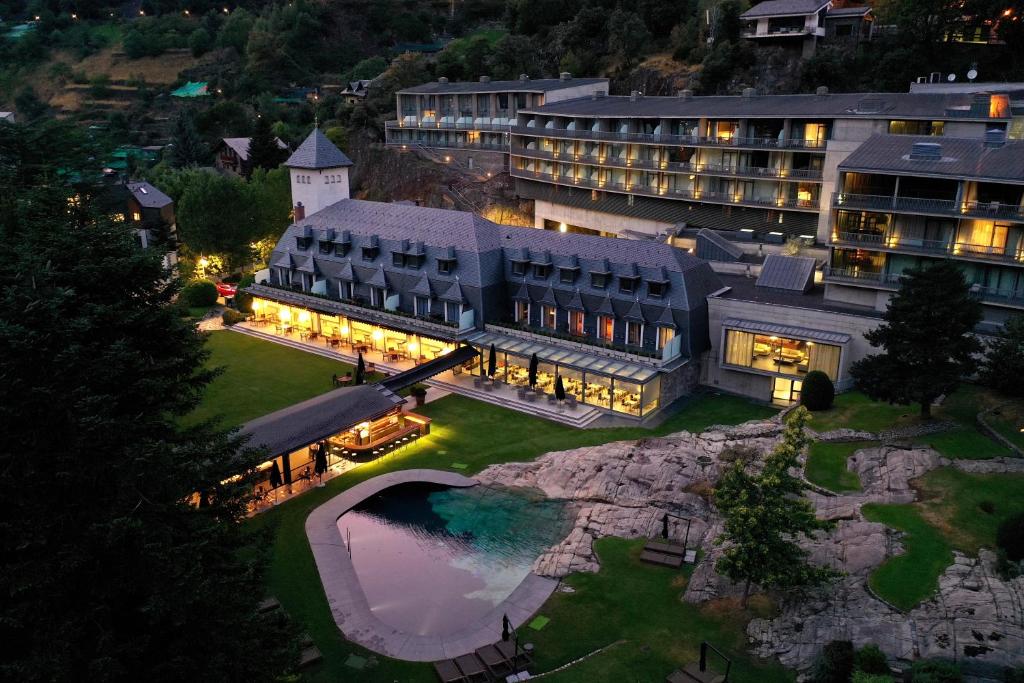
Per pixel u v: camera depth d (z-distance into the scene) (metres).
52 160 81.56
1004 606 36.47
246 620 30.36
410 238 87.00
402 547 50.47
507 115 134.62
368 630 41.91
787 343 68.94
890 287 66.50
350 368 82.31
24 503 25.92
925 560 40.44
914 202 65.06
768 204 94.00
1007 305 62.75
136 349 31.81
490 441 64.81
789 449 38.56
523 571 47.66
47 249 30.12
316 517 53.28
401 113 151.12
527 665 38.38
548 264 79.31
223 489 35.19
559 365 71.75
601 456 57.84
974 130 77.88
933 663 33.91
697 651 38.81
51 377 26.23
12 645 26.53
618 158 108.06
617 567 46.25
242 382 78.31
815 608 39.84
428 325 81.88
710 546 47.03
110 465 27.16
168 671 27.98
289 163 103.19
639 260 74.50
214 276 113.44
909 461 49.28
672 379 71.00
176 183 128.25
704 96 115.62
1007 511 43.22
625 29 140.75
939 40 111.44
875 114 83.00
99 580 27.44
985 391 57.41
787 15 118.06
